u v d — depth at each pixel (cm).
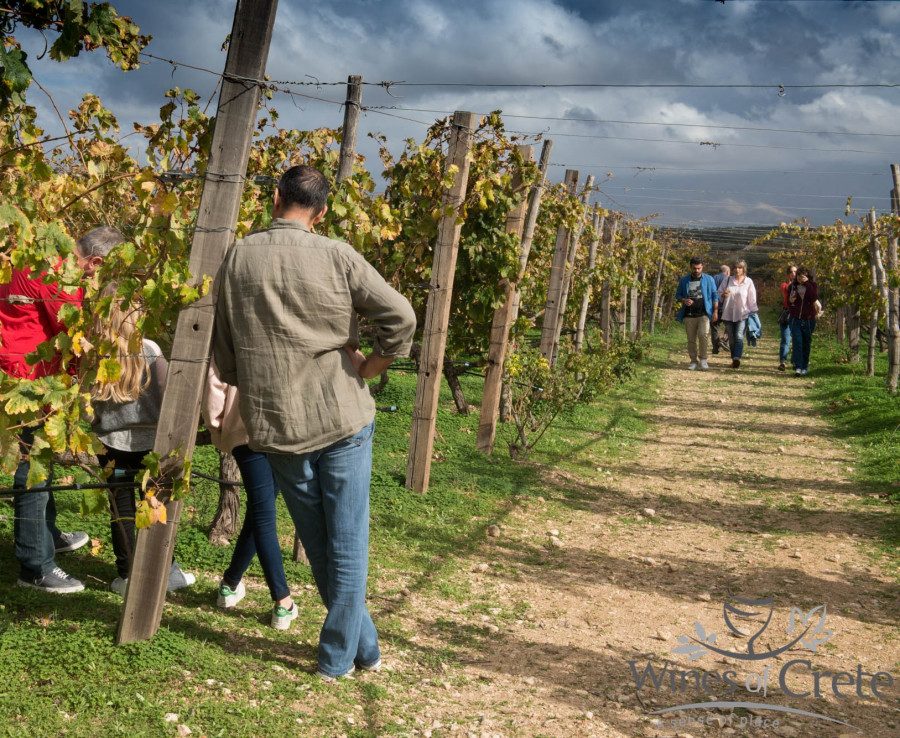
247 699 325
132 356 377
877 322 1515
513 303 911
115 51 351
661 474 855
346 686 349
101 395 374
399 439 853
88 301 338
